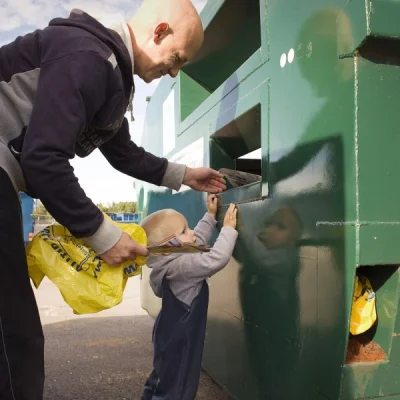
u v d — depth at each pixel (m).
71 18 1.28
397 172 1.25
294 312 1.53
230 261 2.12
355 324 1.31
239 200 2.04
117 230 1.29
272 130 1.69
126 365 3.15
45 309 5.30
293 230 1.54
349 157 1.24
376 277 1.35
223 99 2.19
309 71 1.44
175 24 1.42
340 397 1.26
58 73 1.16
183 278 2.00
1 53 1.26
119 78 1.26
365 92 1.24
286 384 1.58
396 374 1.31
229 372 2.12
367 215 1.21
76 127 1.16
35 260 1.32
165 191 3.32
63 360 3.28
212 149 2.38
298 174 1.51
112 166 1.94
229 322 2.13
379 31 1.18
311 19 1.43
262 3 1.79
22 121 1.23
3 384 1.11
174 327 2.01
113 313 5.09
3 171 1.17
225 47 2.67
